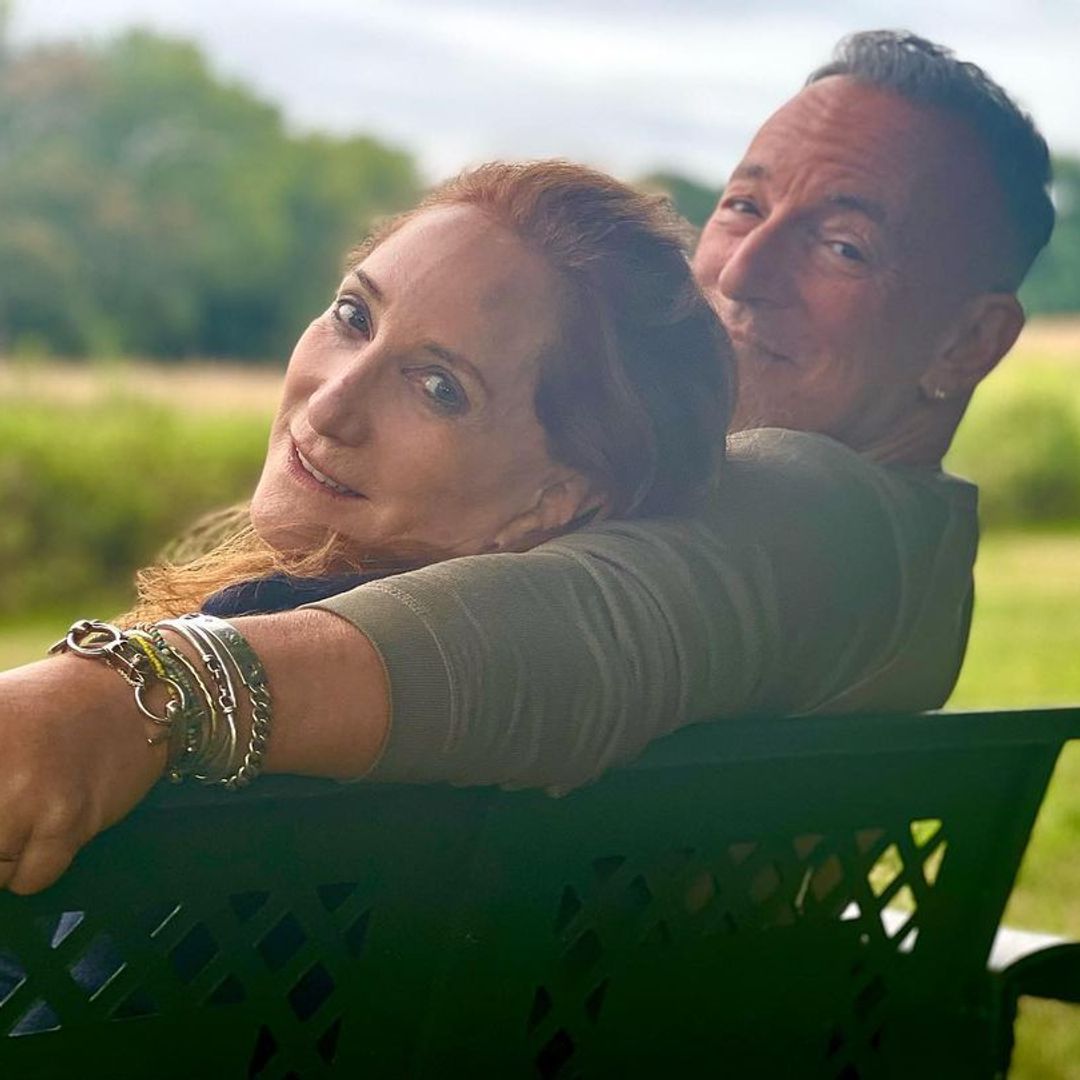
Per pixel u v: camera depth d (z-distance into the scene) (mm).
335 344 1756
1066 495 12070
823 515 1771
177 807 1328
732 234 2127
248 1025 1451
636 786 1631
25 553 10719
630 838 1646
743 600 1628
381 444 1696
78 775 1216
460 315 1682
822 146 2078
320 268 17156
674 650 1544
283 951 1555
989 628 8266
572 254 1703
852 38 2168
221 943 1421
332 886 1567
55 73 16656
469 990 1572
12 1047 1336
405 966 1533
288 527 1749
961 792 1885
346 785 1396
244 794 1350
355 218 17016
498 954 1582
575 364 1694
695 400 1711
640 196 1774
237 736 1303
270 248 17000
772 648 1656
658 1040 1729
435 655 1393
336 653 1358
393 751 1374
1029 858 4457
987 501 12008
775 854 1771
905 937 1904
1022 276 2129
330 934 1480
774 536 1704
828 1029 1863
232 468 11477
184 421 12039
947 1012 1957
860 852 1843
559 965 1638
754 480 1763
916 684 1926
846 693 1827
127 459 11164
